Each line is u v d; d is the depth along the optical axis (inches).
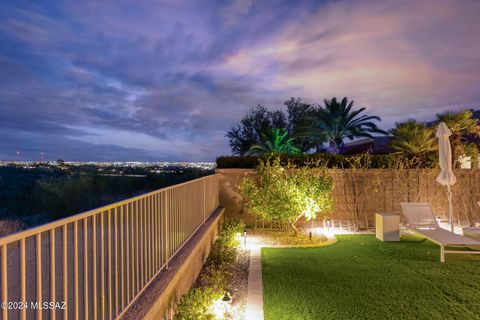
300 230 405.1
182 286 181.9
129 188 751.1
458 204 436.1
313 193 350.9
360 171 431.8
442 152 361.4
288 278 228.4
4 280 66.1
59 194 594.9
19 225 443.5
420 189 431.8
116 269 111.7
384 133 998.4
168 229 179.2
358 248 314.2
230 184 436.8
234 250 296.8
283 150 973.2
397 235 342.3
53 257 80.6
